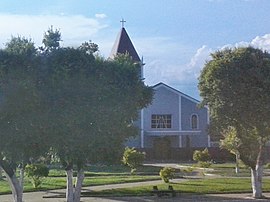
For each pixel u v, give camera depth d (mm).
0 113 16484
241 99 23375
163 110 63312
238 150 24984
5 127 16641
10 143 16844
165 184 30469
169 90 63656
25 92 16609
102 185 30516
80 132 17297
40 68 17266
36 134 16922
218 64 23672
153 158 60875
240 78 23391
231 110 23578
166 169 31281
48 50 17812
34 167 28094
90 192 26500
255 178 24875
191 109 63688
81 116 17219
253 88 23281
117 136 18344
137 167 42344
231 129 24875
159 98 63344
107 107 17781
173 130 63031
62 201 23859
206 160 47281
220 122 24328
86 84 17453
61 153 18016
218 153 58656
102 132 17750
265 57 23859
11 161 17938
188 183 30969
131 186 29641
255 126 23859
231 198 24656
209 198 24719
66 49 17703
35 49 17516
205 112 63469
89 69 17688
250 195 25703
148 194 25906
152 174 39219
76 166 21703
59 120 17000
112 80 18156
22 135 16766
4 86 16531
